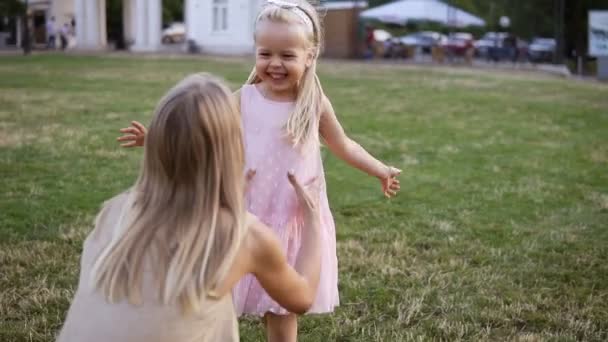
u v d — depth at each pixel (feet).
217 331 6.46
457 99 52.37
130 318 5.96
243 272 6.39
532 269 15.69
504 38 123.13
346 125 37.93
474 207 21.49
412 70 85.76
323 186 10.09
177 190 6.21
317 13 10.09
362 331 12.21
